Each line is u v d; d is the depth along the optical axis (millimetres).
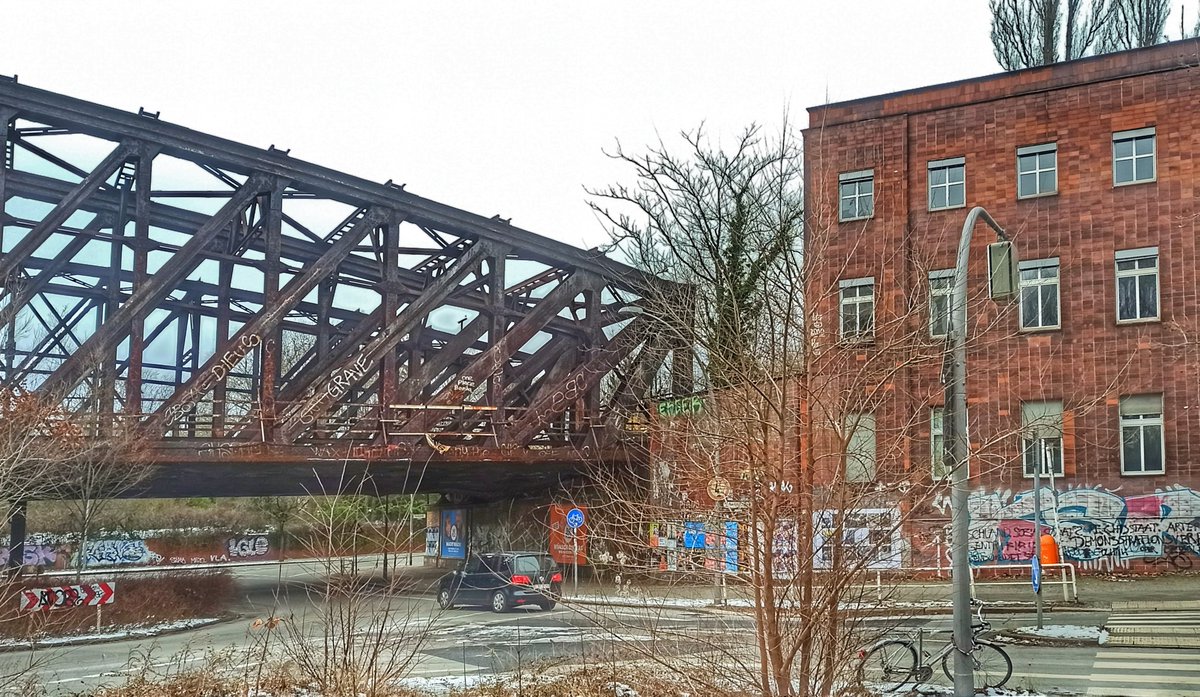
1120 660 15781
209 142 28781
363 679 11227
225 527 66188
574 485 37719
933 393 8547
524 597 26750
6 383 24750
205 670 14219
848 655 8086
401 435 32750
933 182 31875
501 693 12492
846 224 28672
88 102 26797
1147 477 28312
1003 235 12422
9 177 27469
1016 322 29609
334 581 11742
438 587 30953
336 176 31344
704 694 8594
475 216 34344
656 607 9133
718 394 8445
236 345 29062
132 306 27078
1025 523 29312
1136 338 28875
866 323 8750
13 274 27719
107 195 30234
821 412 8039
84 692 14203
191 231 32062
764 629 7891
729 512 8195
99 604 24375
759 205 23906
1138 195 29531
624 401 31812
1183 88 29359
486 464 35062
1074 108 30500
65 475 26016
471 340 35781
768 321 8461
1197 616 20500
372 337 33469
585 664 12547
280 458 29422
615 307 38438
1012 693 13031
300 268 35094
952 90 31891
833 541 7848
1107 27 40906
